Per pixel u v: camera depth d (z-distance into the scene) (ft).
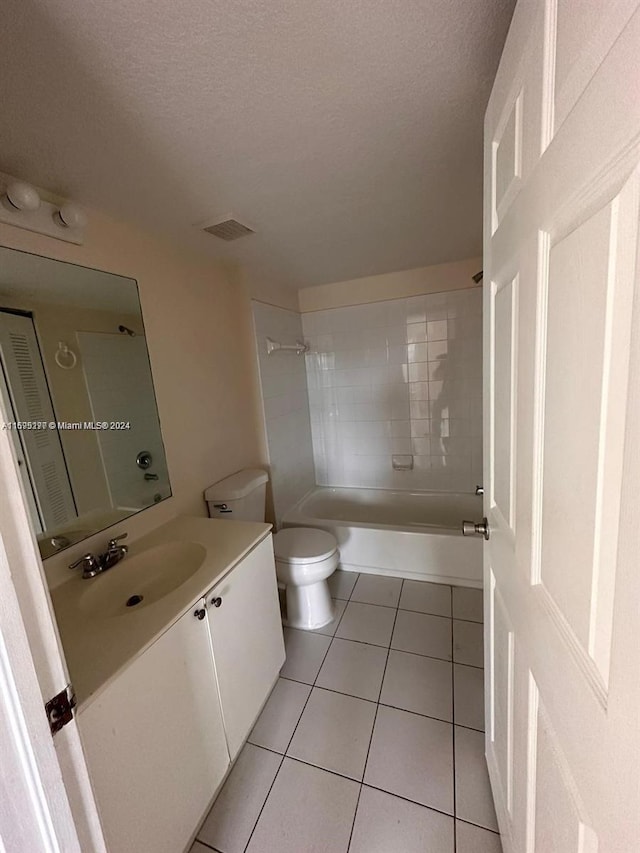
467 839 3.41
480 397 8.86
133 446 5.01
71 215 3.99
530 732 2.22
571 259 1.49
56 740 1.69
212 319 6.72
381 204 5.06
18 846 1.64
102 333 4.62
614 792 1.25
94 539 4.41
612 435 1.23
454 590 7.29
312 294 9.81
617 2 1.08
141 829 2.84
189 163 3.78
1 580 1.47
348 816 3.67
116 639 3.00
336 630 6.34
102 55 2.43
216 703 3.83
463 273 8.43
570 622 1.60
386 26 2.41
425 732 4.45
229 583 4.11
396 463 9.85
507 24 2.42
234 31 2.36
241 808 3.79
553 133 1.62
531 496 2.04
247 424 7.80
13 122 2.96
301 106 3.11
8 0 2.02
